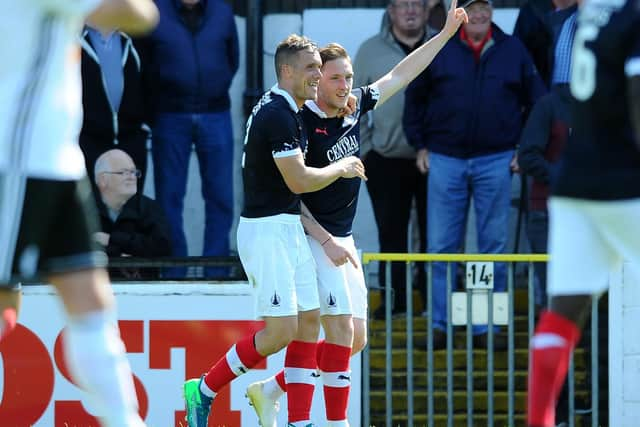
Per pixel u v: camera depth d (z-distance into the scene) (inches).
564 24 1189.1
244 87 1469.0
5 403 1060.5
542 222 1203.2
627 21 574.6
